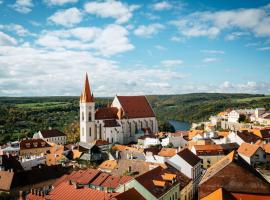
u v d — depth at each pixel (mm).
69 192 70812
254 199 65375
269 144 139125
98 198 66812
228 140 164250
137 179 78125
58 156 161125
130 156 144000
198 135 184250
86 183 92875
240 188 67625
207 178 71500
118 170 108625
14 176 104375
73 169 122250
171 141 182250
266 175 113438
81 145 171500
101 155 166625
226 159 76625
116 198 60781
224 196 64312
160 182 81062
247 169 68875
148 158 125188
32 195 78250
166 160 108750
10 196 100000
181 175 102125
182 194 93750
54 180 112500
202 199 67750
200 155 134875
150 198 75625
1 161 122438
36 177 109188
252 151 130250
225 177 68688
